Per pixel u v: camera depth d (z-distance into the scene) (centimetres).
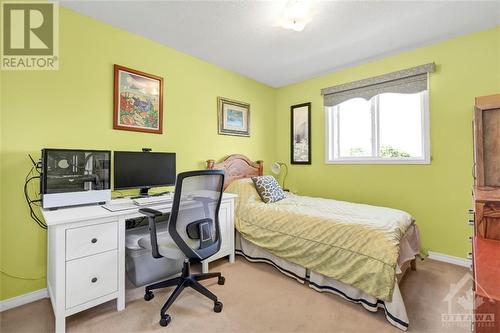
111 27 226
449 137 250
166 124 266
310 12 204
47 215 158
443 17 212
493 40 226
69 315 152
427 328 154
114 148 228
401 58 280
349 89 318
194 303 182
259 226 245
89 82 213
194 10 204
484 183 123
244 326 158
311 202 280
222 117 326
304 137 374
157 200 203
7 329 154
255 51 280
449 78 249
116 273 172
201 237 177
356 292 179
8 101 177
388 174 292
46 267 192
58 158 176
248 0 192
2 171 175
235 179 334
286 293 196
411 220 226
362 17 212
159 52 260
